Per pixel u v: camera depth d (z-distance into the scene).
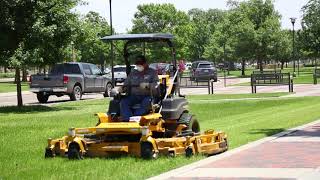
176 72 14.30
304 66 145.88
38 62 28.25
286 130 17.45
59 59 29.33
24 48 27.78
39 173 11.18
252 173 10.56
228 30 100.12
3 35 26.97
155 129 13.02
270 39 85.62
